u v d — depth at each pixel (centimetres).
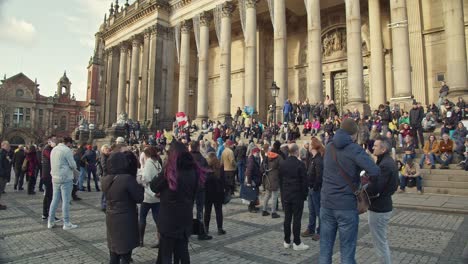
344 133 542
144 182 804
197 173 582
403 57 2328
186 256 563
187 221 555
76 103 9581
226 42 3450
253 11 3228
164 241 552
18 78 8950
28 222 1069
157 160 848
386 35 3130
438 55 2684
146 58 4250
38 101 9088
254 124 2695
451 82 2319
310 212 916
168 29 4225
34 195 1680
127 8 4928
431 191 1528
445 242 803
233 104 4278
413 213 1156
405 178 1581
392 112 2097
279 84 2914
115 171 602
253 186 1209
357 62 2495
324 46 3631
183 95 3903
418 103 1903
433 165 1647
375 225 594
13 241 849
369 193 585
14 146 8588
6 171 1353
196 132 3303
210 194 899
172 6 4191
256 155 1325
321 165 896
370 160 512
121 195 587
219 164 920
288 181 785
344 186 523
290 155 798
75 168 1007
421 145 1844
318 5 2780
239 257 725
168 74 4178
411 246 776
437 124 2064
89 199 1559
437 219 1059
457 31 2327
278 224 1039
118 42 4956
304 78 3747
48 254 745
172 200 552
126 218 586
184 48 3988
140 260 721
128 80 4975
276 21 3002
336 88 3547
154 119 3966
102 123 5206
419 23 2739
